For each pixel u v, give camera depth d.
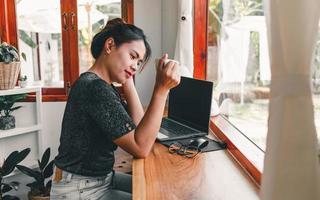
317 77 0.79
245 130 1.65
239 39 1.82
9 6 2.62
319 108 0.79
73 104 1.21
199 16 2.33
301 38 0.52
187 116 1.82
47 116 2.69
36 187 2.42
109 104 1.15
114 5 2.64
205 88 1.68
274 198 0.56
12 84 2.38
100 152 1.25
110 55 1.25
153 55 2.65
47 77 2.72
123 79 1.29
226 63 2.06
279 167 0.55
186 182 1.13
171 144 1.54
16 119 2.66
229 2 2.00
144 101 2.67
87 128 1.20
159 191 1.05
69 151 1.24
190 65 2.23
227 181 1.13
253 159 1.22
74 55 2.68
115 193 1.34
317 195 0.55
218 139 1.64
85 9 2.64
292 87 0.54
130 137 1.17
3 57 2.28
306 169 0.54
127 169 1.90
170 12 2.58
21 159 2.33
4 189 2.39
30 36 2.68
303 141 0.54
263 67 1.39
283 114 0.55
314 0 0.52
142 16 2.62
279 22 0.53
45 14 2.64
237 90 1.83
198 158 1.37
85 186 1.26
